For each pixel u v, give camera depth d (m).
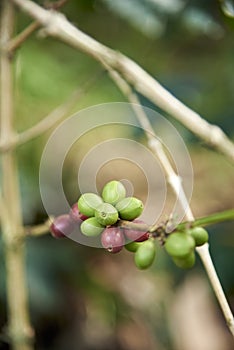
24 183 1.29
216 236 1.20
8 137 1.02
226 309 0.81
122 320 1.45
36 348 1.35
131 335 1.43
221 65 1.27
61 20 0.96
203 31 1.18
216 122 1.22
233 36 1.20
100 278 1.46
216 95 1.24
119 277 1.50
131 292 1.48
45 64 1.51
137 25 1.17
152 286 1.48
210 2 1.13
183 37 1.26
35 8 0.97
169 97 0.94
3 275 1.21
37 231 0.91
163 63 1.33
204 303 1.54
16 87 1.08
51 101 1.50
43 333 1.36
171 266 1.28
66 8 1.22
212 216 0.75
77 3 1.19
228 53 1.27
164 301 1.47
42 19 0.96
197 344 1.49
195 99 1.22
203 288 1.55
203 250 0.82
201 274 1.26
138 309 1.46
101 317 1.43
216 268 1.20
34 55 1.50
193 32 1.22
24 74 1.47
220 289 0.81
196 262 1.24
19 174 1.30
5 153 1.02
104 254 1.50
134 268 1.53
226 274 1.20
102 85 1.48
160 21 1.15
